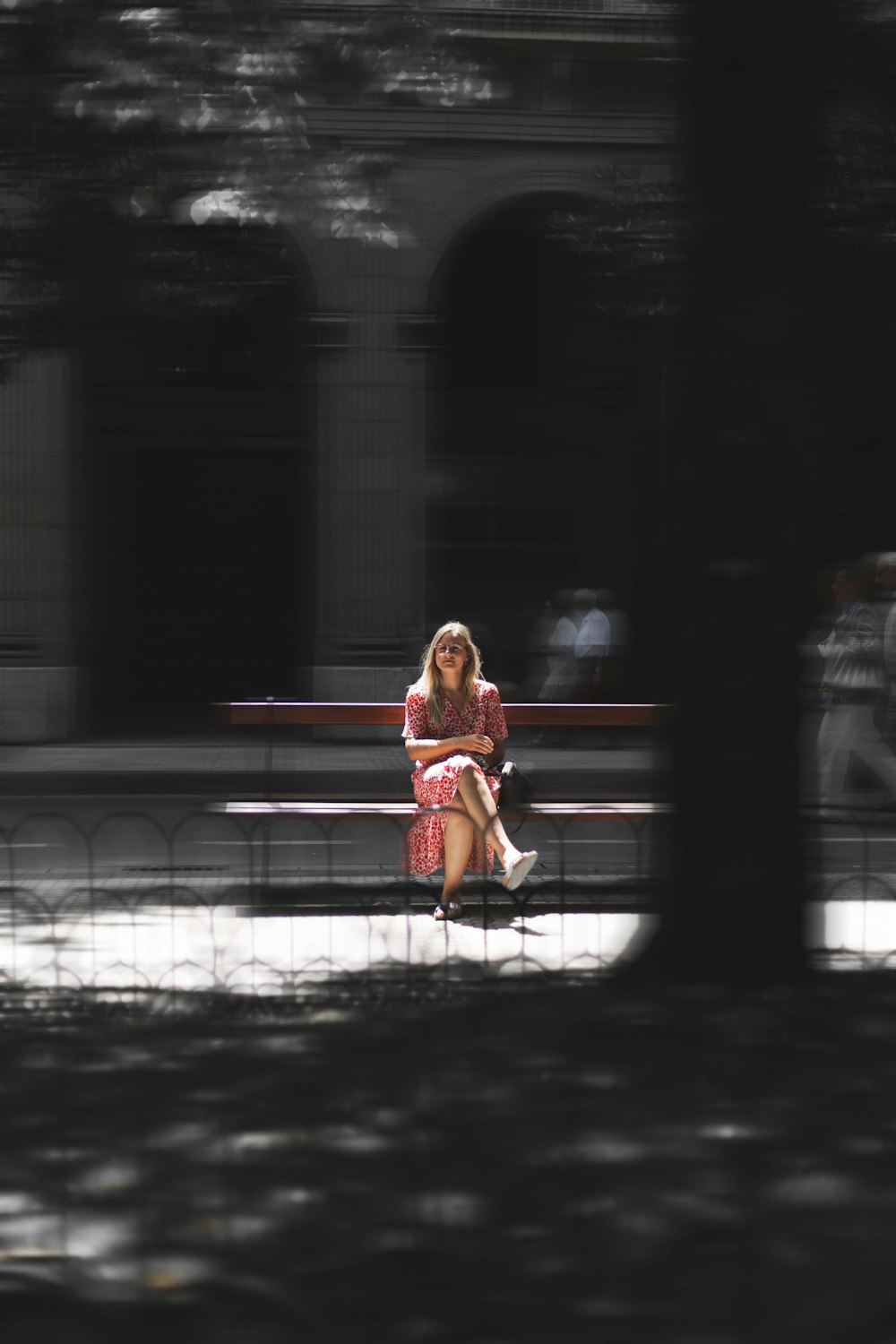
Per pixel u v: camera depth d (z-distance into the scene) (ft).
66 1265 12.59
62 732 68.74
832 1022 20.22
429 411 71.82
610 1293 12.35
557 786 50.52
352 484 70.85
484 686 29.55
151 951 24.85
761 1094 17.72
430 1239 13.56
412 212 69.10
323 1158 15.74
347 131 67.77
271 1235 13.69
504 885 27.71
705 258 20.65
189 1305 10.26
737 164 20.30
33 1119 16.98
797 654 21.47
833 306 29.94
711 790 21.71
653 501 74.43
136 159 30.37
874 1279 12.46
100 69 28.91
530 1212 14.24
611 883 29.22
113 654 77.77
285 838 39.14
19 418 67.92
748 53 20.15
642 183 39.24
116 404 72.33
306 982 22.74
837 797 40.70
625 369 70.74
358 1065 18.84
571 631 69.41
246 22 29.48
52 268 31.32
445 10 35.78
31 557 68.49
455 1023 20.59
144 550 77.56
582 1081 18.16
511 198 69.97
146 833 40.06
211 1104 17.49
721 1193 14.71
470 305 74.13
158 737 72.13
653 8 40.37
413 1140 16.28
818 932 22.71
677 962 22.06
